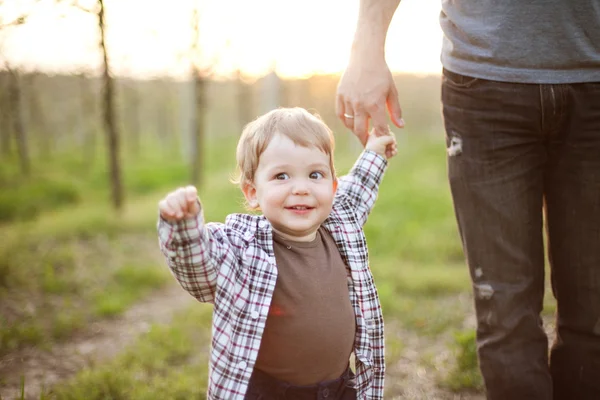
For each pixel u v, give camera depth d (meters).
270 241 1.71
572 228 1.89
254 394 1.67
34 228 7.50
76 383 2.87
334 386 1.71
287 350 1.66
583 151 1.81
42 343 3.59
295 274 1.69
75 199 12.20
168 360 3.25
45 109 19.53
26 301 4.39
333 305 1.71
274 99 11.95
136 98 16.98
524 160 1.88
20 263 5.24
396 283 4.67
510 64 1.79
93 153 20.52
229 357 1.58
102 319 4.09
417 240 6.09
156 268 5.30
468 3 1.87
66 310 4.23
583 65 1.75
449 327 3.78
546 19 1.74
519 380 1.89
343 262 1.85
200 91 10.56
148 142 30.64
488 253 1.93
